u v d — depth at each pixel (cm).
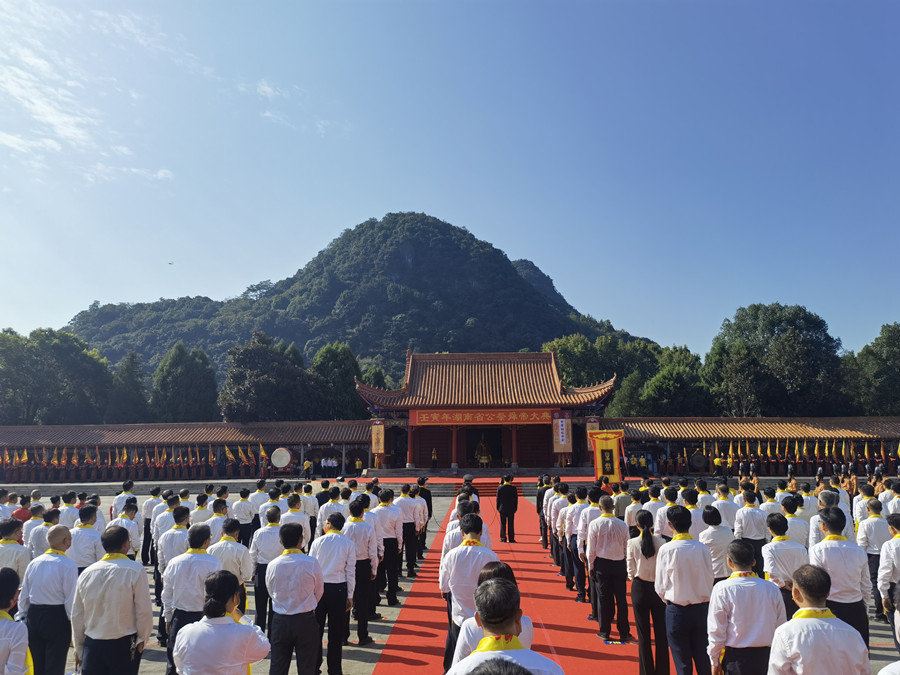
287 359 6400
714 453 4688
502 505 2142
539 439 5297
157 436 4881
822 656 507
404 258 17650
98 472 4884
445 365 5331
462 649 548
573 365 8494
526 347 14688
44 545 1120
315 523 1599
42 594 809
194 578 813
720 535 954
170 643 809
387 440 5178
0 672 589
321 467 4972
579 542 1145
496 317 15850
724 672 648
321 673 930
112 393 6662
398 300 15725
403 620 1220
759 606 641
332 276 16688
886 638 1095
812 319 7506
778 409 6606
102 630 717
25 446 4719
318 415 6334
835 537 802
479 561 773
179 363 6881
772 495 1555
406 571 1698
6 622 607
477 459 5266
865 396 6850
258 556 1091
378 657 1002
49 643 809
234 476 4850
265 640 612
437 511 3281
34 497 1585
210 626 589
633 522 1209
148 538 1772
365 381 7856
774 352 6825
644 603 856
